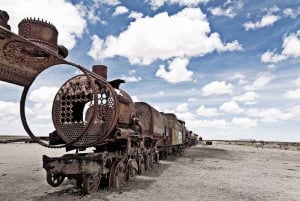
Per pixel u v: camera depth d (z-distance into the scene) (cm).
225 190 1009
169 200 805
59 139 928
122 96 999
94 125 877
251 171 1723
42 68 705
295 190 1094
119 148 1017
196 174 1427
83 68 729
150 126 1572
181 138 3434
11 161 1997
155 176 1268
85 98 889
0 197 812
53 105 900
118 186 954
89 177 818
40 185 1012
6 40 542
